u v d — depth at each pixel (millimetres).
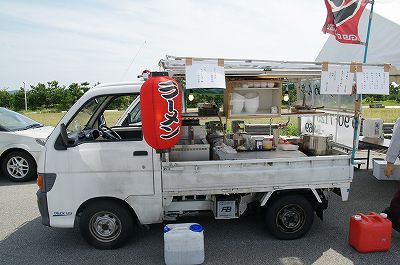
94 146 3457
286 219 3828
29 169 6613
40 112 29844
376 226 3537
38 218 4688
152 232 4133
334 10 4910
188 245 3291
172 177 3475
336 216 4664
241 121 4867
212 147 4211
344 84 3674
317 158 3652
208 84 3277
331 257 3506
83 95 3607
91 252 3646
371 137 6793
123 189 3465
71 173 3424
